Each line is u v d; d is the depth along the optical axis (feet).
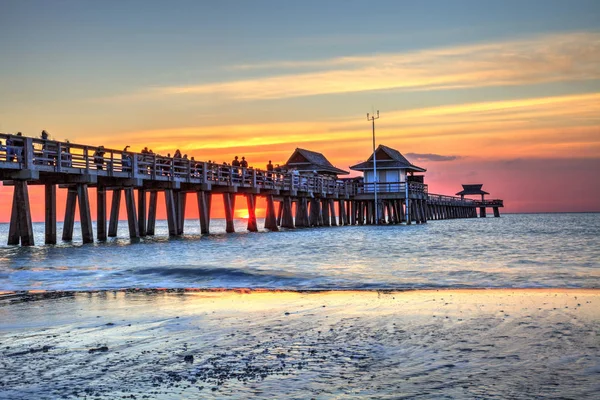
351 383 22.54
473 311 37.35
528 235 149.38
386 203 259.60
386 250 96.02
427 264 71.46
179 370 24.52
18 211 93.20
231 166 153.89
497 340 29.01
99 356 26.96
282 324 33.96
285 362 25.57
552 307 38.52
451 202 399.85
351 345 28.48
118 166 111.96
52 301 44.11
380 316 36.01
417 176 270.26
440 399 20.68
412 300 42.91
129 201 121.80
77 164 102.12
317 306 40.52
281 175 184.55
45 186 105.70
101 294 47.85
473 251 93.20
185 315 37.40
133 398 21.12
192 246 103.50
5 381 23.31
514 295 45.16
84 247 98.43
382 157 238.68
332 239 130.72
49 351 28.02
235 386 22.33
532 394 21.04
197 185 141.79
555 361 25.11
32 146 90.48
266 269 63.52
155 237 134.62
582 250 92.38
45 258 77.51
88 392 21.81
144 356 26.89
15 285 53.72
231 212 158.92
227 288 51.55
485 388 21.75
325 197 220.23
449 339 29.43
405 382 22.57
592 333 30.25
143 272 60.03
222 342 29.55
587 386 21.81
